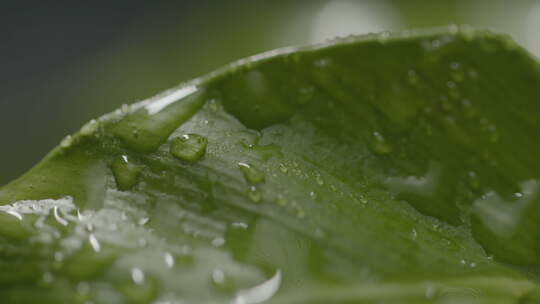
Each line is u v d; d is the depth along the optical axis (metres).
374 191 0.12
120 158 0.12
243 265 0.12
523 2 0.19
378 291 0.12
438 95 0.12
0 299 0.12
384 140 0.12
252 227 0.12
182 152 0.12
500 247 0.12
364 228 0.12
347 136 0.12
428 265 0.12
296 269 0.12
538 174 0.12
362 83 0.12
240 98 0.12
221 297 0.12
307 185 0.12
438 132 0.12
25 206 0.12
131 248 0.12
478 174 0.12
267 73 0.12
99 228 0.12
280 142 0.12
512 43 0.12
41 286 0.12
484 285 0.12
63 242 0.12
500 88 0.12
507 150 0.12
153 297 0.12
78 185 0.12
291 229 0.12
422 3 0.19
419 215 0.12
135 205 0.12
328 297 0.12
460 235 0.12
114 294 0.12
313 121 0.12
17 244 0.12
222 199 0.12
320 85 0.12
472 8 0.19
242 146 0.12
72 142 0.12
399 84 0.12
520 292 0.12
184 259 0.12
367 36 0.12
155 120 0.12
